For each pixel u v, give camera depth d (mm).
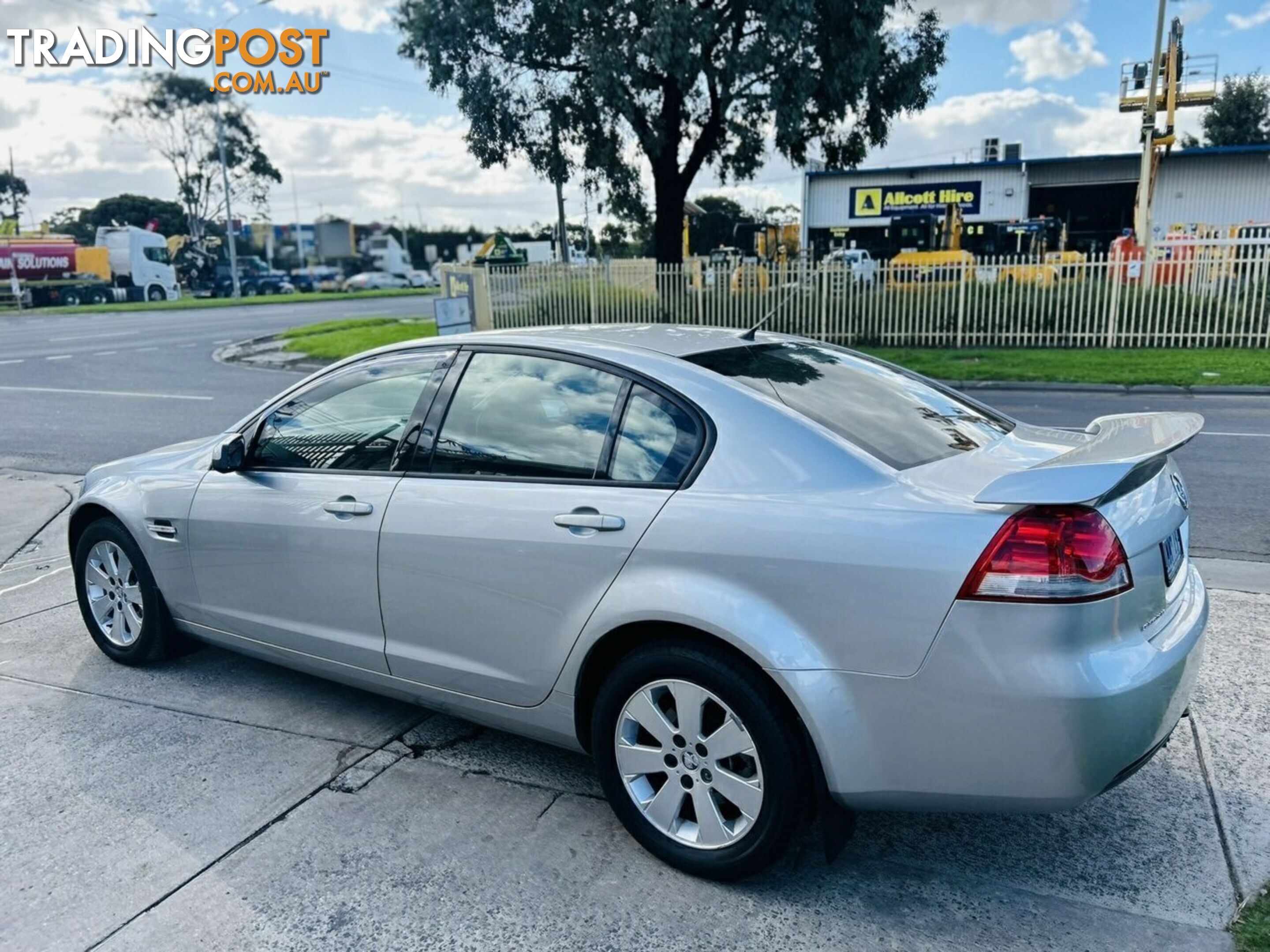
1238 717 3785
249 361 20031
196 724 3988
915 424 3143
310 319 33344
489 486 3258
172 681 4410
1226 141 54656
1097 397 12711
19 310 42188
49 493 8320
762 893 2861
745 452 2869
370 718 4039
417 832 3197
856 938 2658
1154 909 2742
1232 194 35375
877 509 2643
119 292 47969
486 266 20609
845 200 40031
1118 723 2471
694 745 2861
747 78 17250
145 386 15898
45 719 4039
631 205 21234
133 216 82125
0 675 4496
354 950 2654
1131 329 16594
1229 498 7160
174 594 4289
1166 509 2852
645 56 16547
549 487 3129
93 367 19000
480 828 3217
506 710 3312
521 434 3277
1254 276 15906
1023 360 15461
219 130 53656
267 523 3814
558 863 3021
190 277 59875
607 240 54156
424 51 18312
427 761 3668
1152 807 3234
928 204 38906
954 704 2520
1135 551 2602
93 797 3428
